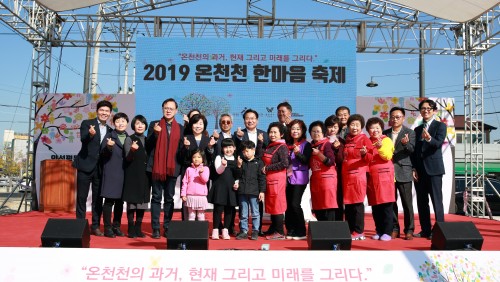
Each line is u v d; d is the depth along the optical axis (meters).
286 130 5.70
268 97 9.29
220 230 5.93
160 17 10.43
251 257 3.72
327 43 9.34
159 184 5.43
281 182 5.39
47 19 10.27
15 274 3.56
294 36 10.66
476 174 10.33
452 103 9.80
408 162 5.52
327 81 9.30
